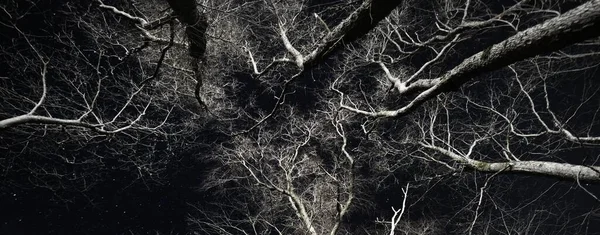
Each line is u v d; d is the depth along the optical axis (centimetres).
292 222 1295
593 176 553
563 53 425
